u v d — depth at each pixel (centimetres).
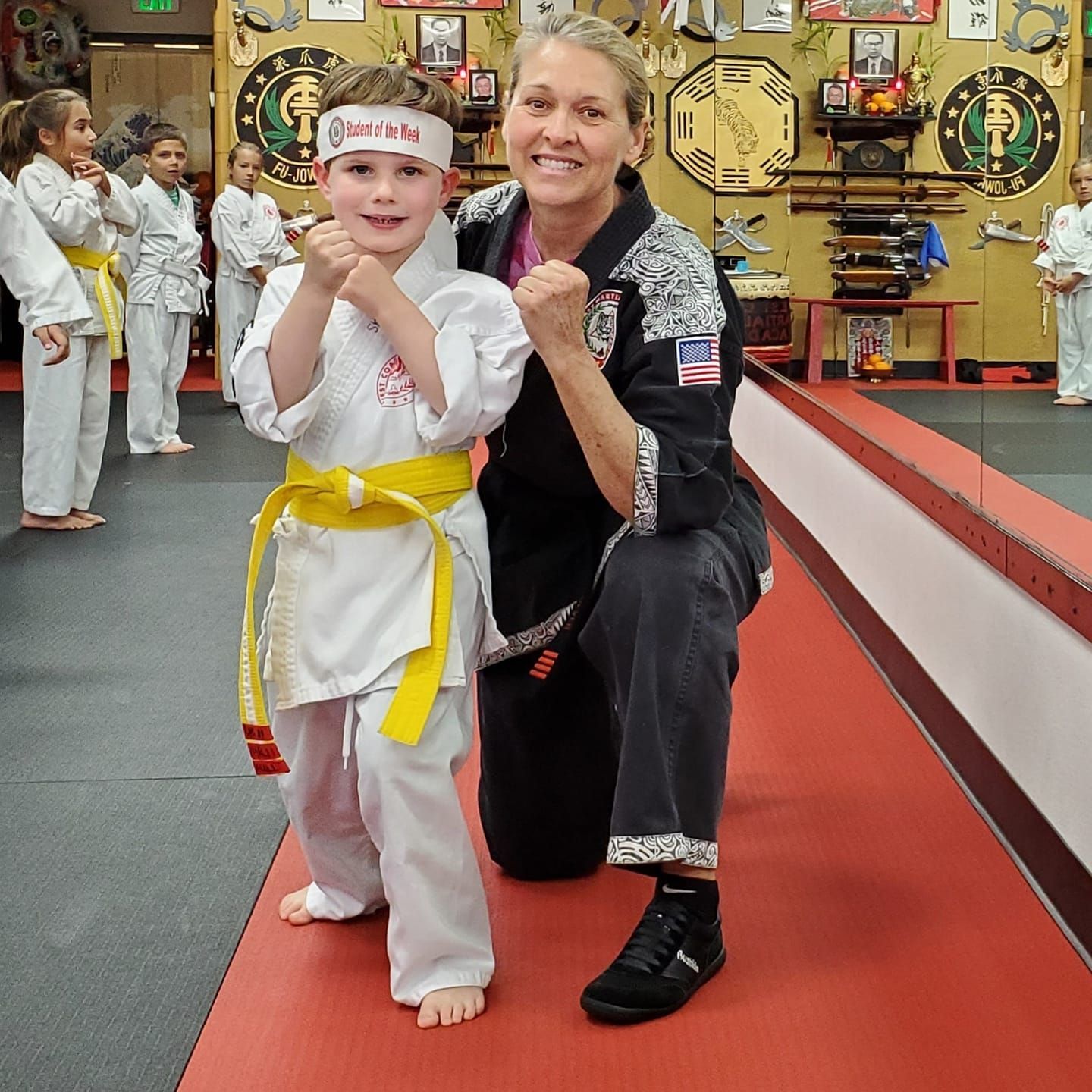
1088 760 215
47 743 307
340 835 214
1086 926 213
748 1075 180
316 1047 187
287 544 199
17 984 204
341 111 189
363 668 193
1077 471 241
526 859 236
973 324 367
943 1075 181
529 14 1012
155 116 1280
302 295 187
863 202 533
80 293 496
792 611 415
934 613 306
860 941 217
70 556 486
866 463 380
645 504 192
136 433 719
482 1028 192
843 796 275
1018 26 262
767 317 623
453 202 1026
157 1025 193
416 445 195
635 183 212
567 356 186
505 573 219
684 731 195
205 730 316
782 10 659
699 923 201
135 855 249
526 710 224
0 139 495
